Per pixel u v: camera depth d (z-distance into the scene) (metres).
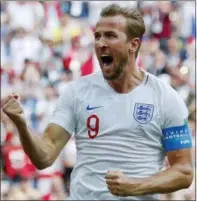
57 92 16.34
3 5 18.75
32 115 15.60
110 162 6.23
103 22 6.20
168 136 6.30
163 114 6.28
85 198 6.31
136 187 5.84
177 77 17.42
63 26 18.91
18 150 14.20
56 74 17.05
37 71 16.70
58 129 6.34
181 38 19.28
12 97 5.73
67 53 17.72
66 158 14.57
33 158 6.07
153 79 6.41
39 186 14.14
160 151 6.37
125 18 6.22
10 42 17.66
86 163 6.32
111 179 5.78
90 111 6.31
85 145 6.34
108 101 6.30
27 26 18.52
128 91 6.32
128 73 6.30
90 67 17.42
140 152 6.25
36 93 16.03
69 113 6.38
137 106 6.27
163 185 6.03
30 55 17.64
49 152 6.18
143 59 17.69
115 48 6.15
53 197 14.19
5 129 14.39
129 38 6.24
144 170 6.24
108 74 6.20
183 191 12.39
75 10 19.53
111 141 6.24
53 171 14.37
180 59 18.14
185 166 6.23
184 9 19.69
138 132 6.24
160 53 18.06
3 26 18.16
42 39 18.12
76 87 6.42
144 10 19.58
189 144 6.31
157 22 19.45
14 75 16.61
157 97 6.31
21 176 14.09
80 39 18.42
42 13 19.09
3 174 14.05
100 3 19.44
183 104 6.38
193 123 14.20
